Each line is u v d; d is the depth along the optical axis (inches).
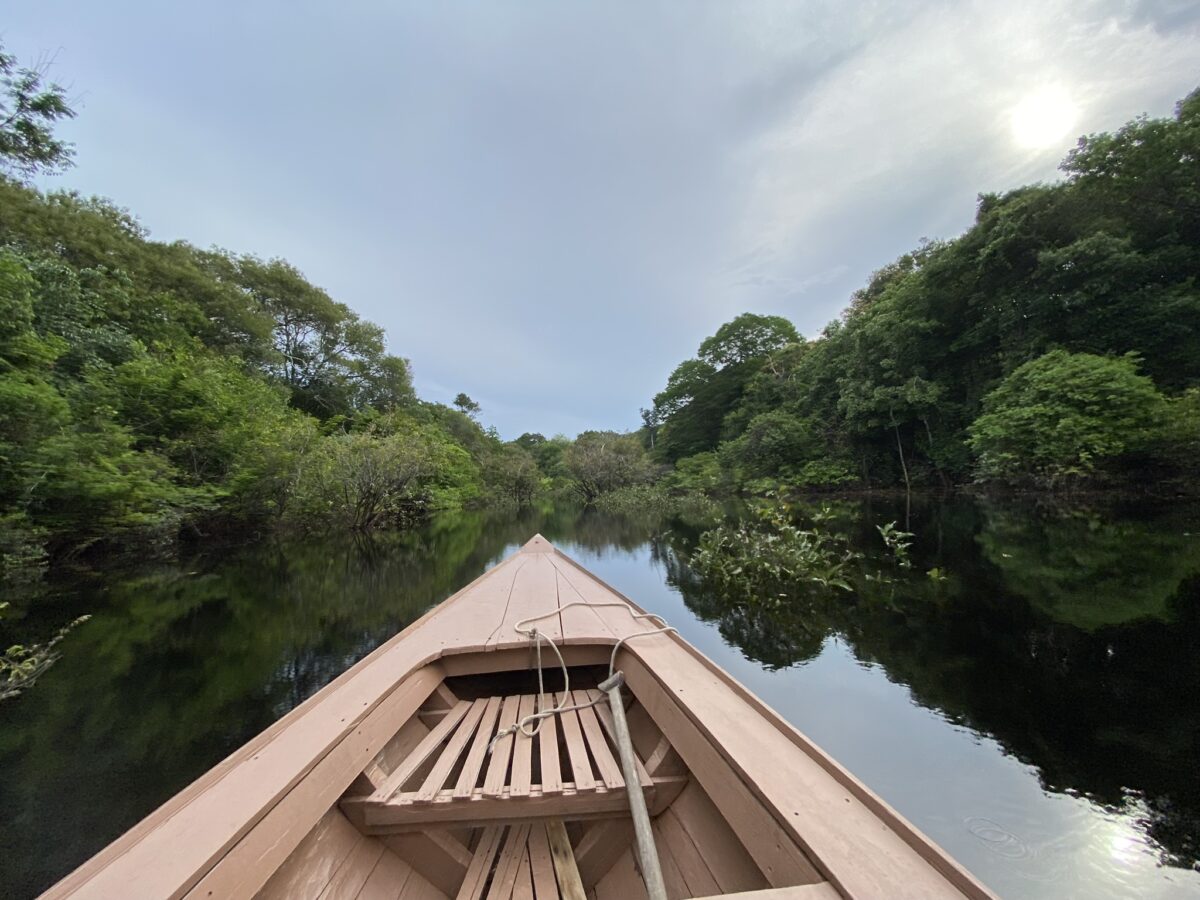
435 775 54.5
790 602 180.2
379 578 266.5
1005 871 59.7
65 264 408.2
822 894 27.7
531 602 119.0
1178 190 452.8
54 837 75.0
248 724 110.1
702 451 1330.0
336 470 488.1
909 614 157.8
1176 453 374.0
